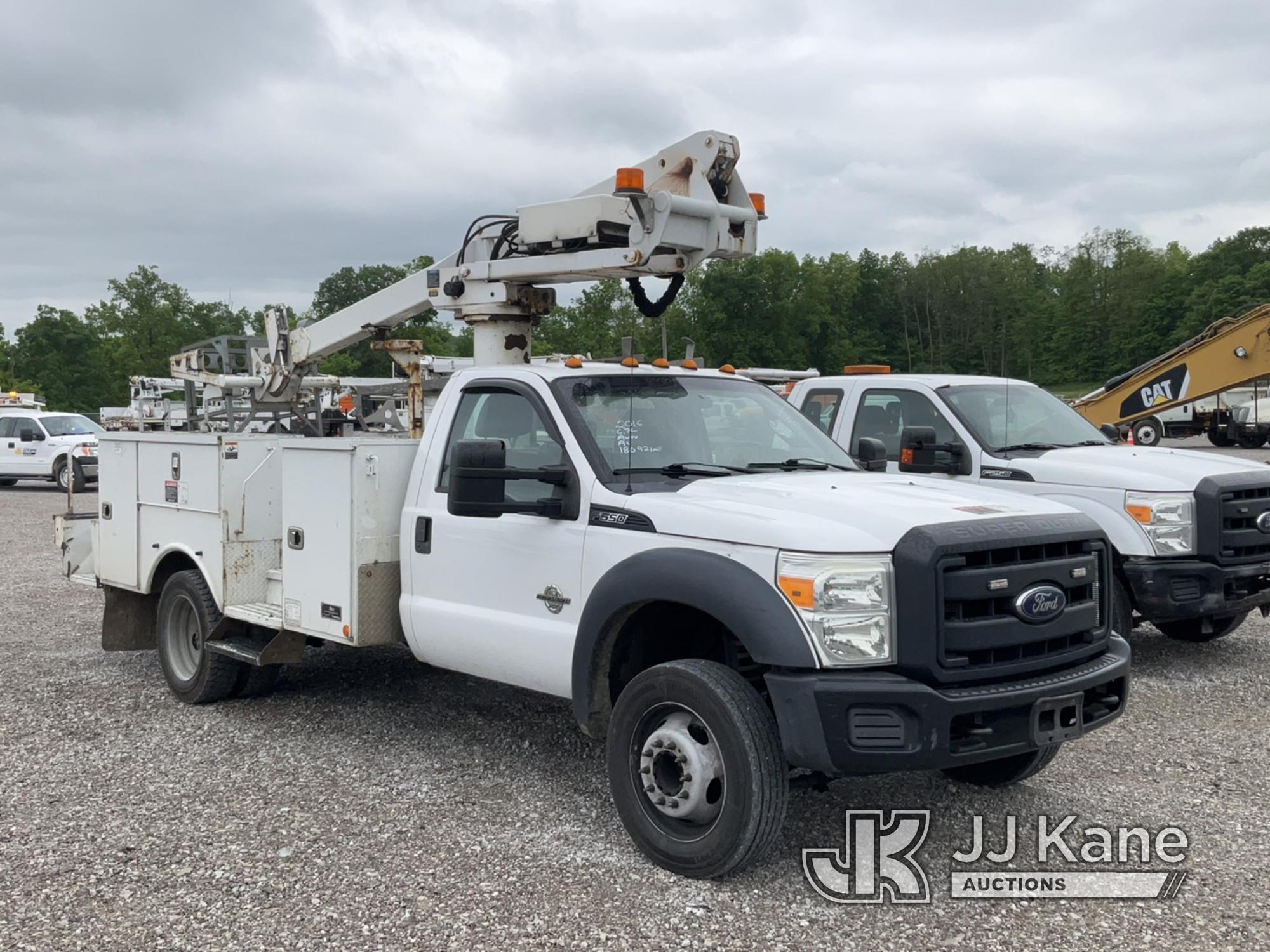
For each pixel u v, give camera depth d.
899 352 101.69
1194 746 5.94
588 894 4.14
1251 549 7.44
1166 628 8.40
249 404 9.50
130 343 81.88
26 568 12.98
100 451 7.79
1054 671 4.27
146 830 4.82
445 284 6.84
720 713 4.09
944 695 3.89
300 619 6.07
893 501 4.40
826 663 3.93
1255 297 92.75
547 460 5.12
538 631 4.96
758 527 4.16
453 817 4.95
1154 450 8.31
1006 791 5.27
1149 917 3.96
